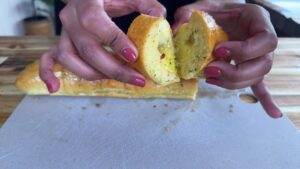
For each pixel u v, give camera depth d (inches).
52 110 13.8
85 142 12.2
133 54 11.0
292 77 17.0
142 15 12.2
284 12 24.4
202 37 11.5
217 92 14.9
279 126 13.1
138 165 11.3
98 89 14.4
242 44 11.1
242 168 11.3
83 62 13.2
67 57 13.2
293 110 14.3
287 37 23.0
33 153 11.7
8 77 16.5
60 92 14.5
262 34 11.5
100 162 11.4
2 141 12.2
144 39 11.4
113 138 12.4
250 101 14.5
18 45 20.6
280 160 11.6
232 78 11.7
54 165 11.3
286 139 12.5
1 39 21.4
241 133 12.7
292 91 15.8
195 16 11.8
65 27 13.1
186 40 12.2
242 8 13.6
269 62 12.0
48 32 43.4
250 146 12.1
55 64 14.5
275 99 15.1
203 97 14.6
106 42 11.5
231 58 11.5
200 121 13.3
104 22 11.5
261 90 14.0
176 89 14.2
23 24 44.0
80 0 12.4
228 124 13.1
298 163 11.5
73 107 14.0
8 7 40.4
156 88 14.1
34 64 15.3
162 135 12.6
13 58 18.8
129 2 14.2
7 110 14.1
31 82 14.5
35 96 14.6
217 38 11.4
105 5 14.1
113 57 12.1
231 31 13.7
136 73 12.0
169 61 12.1
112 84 14.2
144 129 12.9
